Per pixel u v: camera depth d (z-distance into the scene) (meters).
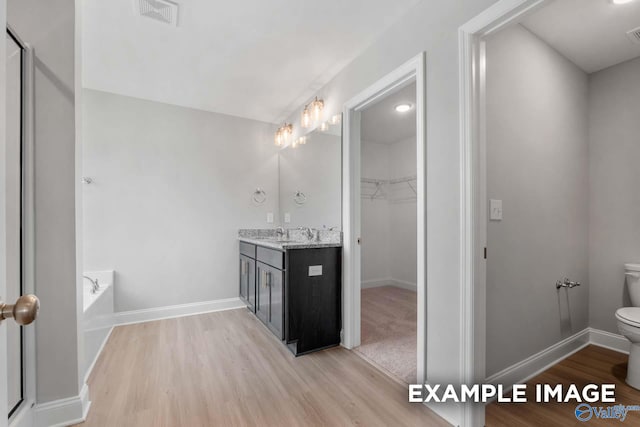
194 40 2.08
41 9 1.47
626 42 2.06
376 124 3.81
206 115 3.33
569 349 2.19
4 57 0.54
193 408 1.58
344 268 2.36
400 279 4.52
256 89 2.83
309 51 2.21
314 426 1.44
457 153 1.46
